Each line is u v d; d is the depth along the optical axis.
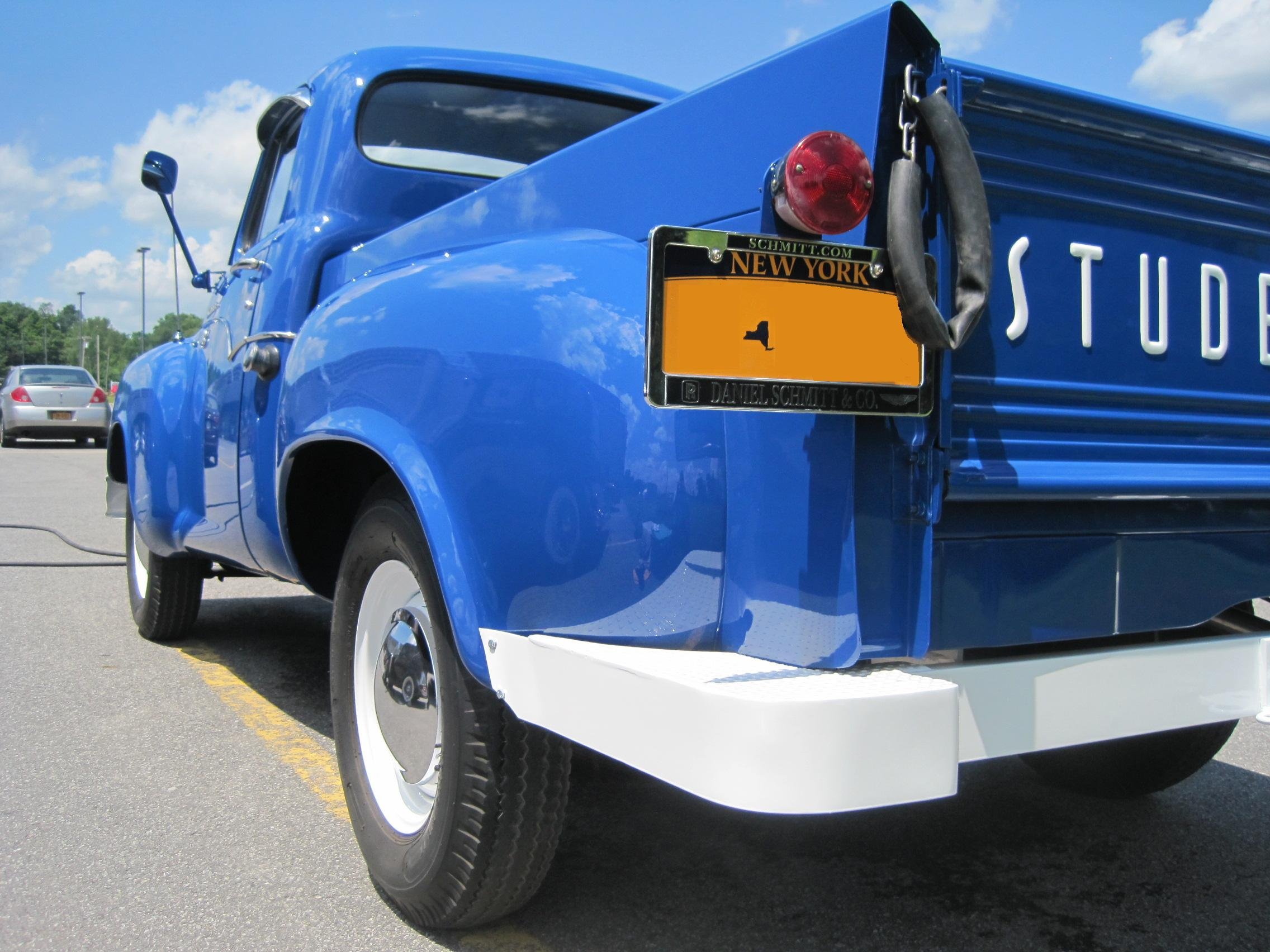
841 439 1.68
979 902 2.55
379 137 3.37
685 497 1.80
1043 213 1.94
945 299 1.71
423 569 2.25
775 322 1.60
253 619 5.74
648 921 2.42
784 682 1.62
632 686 1.71
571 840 2.90
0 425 21.17
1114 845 2.92
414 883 2.26
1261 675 2.13
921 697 1.60
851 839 2.94
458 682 2.13
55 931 2.34
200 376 4.07
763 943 2.33
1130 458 2.05
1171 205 2.11
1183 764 3.03
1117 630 2.04
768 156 1.78
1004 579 1.89
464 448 2.11
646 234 2.03
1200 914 2.50
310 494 2.92
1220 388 2.21
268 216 3.80
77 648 5.01
